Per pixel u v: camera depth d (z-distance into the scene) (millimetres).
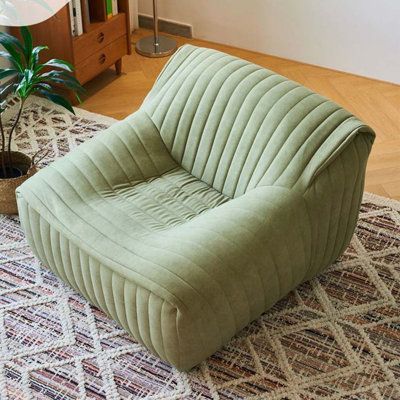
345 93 3426
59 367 2057
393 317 2221
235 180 2248
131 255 1956
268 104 2225
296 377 2029
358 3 3355
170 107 2410
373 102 3355
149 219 2141
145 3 3916
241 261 1931
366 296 2293
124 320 2016
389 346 2123
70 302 2262
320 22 3508
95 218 2109
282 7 3559
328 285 2330
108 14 3305
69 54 3115
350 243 2504
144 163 2354
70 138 3049
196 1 3777
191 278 1858
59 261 2168
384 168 2900
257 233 1978
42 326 2182
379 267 2406
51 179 2240
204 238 1951
